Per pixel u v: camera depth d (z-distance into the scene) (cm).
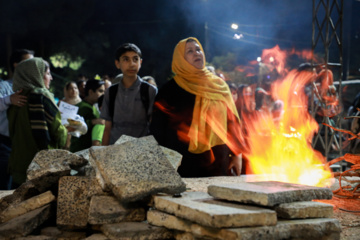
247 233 168
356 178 358
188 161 362
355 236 209
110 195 218
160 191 207
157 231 193
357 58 1928
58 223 211
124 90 407
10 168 383
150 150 232
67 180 228
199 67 377
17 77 390
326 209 194
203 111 363
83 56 2700
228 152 382
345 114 575
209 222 170
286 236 178
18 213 221
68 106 459
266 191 190
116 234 188
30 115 378
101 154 229
